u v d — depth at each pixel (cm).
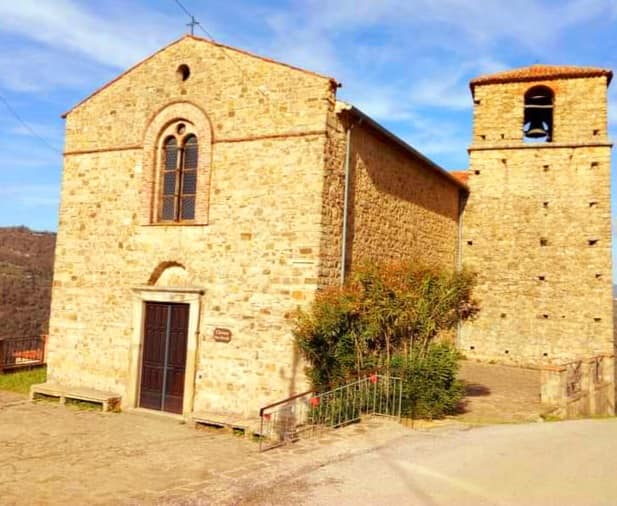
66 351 1463
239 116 1286
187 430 1177
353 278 1188
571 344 1898
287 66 1240
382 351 1156
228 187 1284
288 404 1150
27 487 763
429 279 1171
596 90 1959
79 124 1509
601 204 1916
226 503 627
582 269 1916
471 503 605
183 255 1323
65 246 1495
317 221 1175
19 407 1348
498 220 2034
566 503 604
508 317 1986
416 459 780
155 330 1352
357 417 1045
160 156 1391
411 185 1644
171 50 1391
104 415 1297
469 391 1448
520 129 2034
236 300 1248
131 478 804
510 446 856
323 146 1188
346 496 633
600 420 1163
